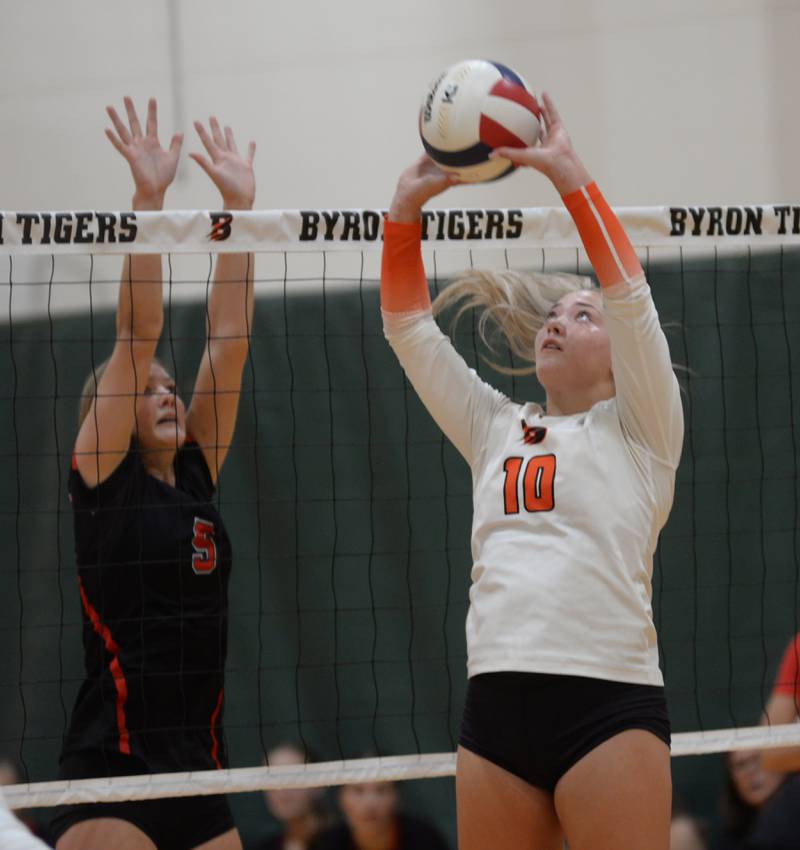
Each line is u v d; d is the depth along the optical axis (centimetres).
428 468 1823
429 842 1678
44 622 1786
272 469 1816
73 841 1056
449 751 1745
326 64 1998
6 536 1811
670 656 1797
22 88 2005
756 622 1806
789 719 1568
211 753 1134
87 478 1130
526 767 784
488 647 789
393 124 1986
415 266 921
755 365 1850
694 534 1769
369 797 1686
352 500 1816
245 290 1282
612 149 1973
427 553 1803
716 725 1773
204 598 1133
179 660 1100
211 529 1156
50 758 1741
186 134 1972
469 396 911
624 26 1997
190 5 2009
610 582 780
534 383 1778
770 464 1841
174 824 1086
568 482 808
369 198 1969
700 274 1869
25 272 1880
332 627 1783
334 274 1891
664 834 750
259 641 1666
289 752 1736
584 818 748
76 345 1867
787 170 1969
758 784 1664
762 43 1991
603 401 866
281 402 1838
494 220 1185
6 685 1767
